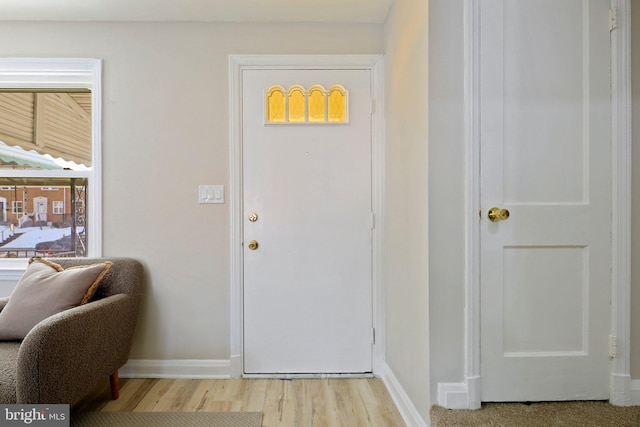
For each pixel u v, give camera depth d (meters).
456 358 1.59
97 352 1.78
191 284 2.36
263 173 2.37
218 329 2.36
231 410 1.94
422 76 1.67
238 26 2.37
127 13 2.25
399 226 2.05
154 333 2.35
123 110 2.34
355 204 2.39
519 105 1.63
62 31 2.33
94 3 2.14
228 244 2.36
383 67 2.38
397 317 2.08
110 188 2.34
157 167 2.35
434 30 1.60
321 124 2.38
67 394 1.55
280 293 2.38
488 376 1.61
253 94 2.38
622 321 1.64
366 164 2.39
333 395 2.12
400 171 2.03
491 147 1.62
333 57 2.37
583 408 1.58
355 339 2.39
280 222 2.38
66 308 1.84
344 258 2.39
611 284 1.65
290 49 2.38
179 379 2.32
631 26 1.66
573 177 1.65
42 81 2.39
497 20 1.62
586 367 1.64
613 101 1.65
